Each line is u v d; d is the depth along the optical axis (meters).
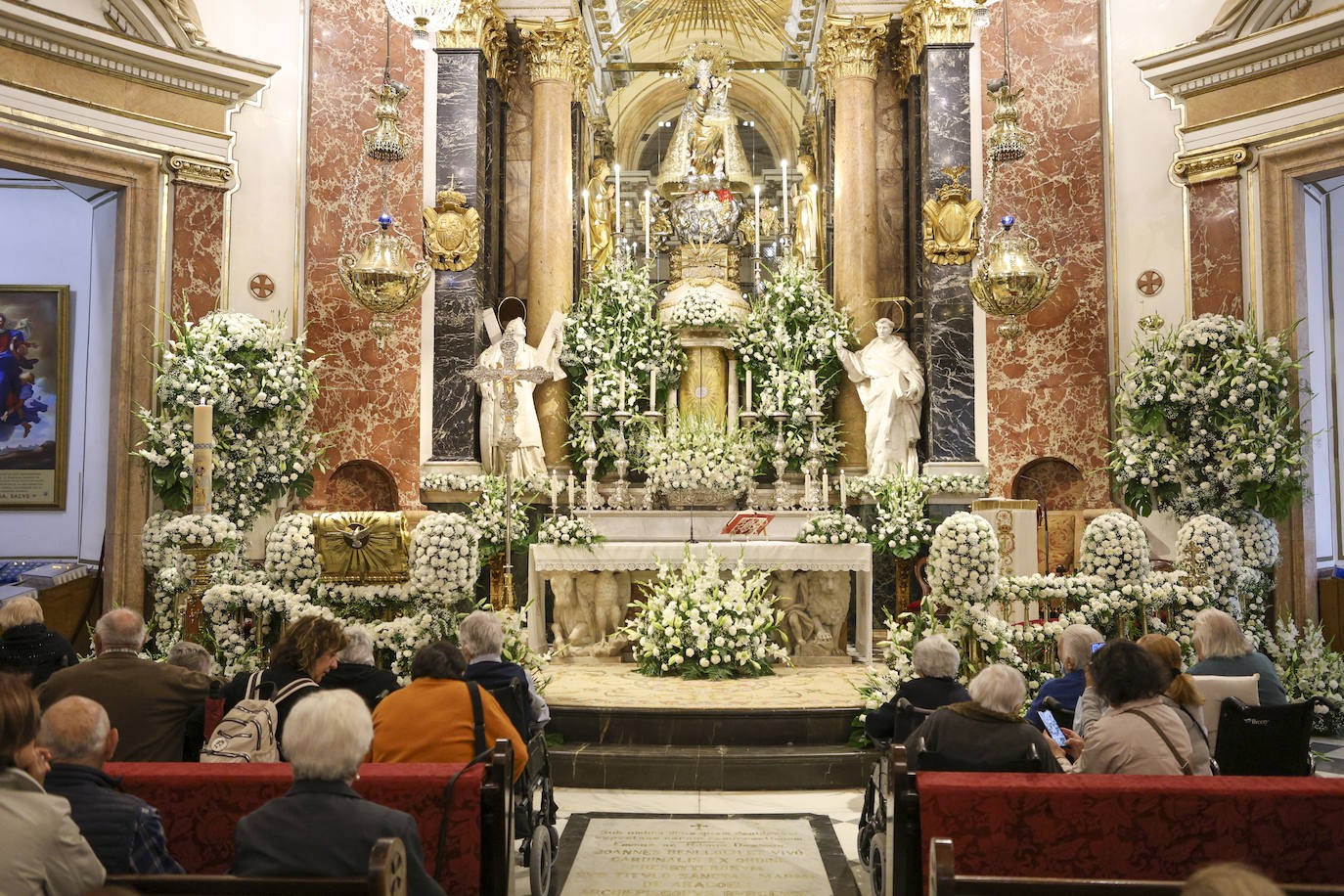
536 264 13.48
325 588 7.67
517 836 5.19
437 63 12.66
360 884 2.88
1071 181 12.28
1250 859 3.77
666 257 15.09
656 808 7.19
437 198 12.41
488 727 4.93
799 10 15.27
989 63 12.60
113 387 11.05
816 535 10.35
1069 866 3.84
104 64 10.82
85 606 11.77
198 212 11.49
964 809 3.87
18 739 2.92
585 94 14.70
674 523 11.24
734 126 14.88
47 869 2.80
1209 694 5.92
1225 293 11.15
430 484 12.16
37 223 13.62
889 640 8.49
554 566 10.34
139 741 4.98
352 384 12.32
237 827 3.23
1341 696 9.26
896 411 12.66
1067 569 11.77
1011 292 11.03
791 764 7.74
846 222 13.37
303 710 3.27
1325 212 12.10
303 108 12.34
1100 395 12.10
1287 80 10.77
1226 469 10.31
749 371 12.91
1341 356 12.07
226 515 10.88
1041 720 5.82
